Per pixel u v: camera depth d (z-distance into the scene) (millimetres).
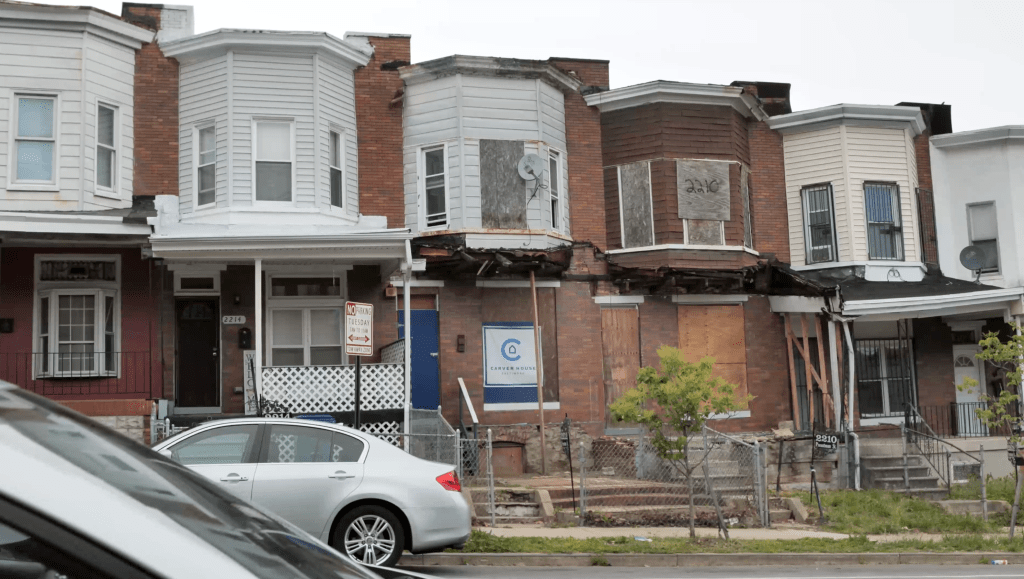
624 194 22766
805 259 24516
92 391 18922
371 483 9773
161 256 17172
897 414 24188
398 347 19156
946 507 18406
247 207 19375
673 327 22500
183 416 18266
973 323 24703
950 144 25828
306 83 20062
